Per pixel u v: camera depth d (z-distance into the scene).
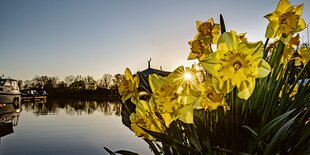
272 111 0.75
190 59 0.88
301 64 1.03
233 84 0.65
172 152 0.87
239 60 0.65
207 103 0.71
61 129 7.66
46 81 49.69
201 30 0.88
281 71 0.78
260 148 0.72
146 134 0.79
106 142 5.54
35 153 4.54
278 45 0.75
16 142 5.53
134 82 0.88
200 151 0.66
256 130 0.72
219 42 0.69
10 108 13.83
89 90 49.59
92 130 7.48
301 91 0.78
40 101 31.12
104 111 16.08
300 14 0.77
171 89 0.67
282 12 0.76
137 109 0.82
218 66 0.67
